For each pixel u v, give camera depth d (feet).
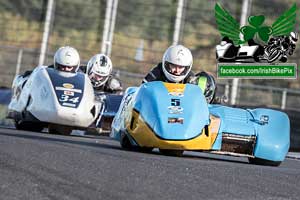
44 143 89.25
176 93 98.22
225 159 114.01
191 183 66.69
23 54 203.92
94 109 134.51
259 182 72.18
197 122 95.76
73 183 60.80
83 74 140.97
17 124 142.00
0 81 203.72
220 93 198.80
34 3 226.38
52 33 225.97
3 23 226.79
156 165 76.28
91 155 79.20
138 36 217.97
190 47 213.05
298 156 144.56
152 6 219.00
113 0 197.57
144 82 108.27
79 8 228.63
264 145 103.35
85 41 226.38
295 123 168.04
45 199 53.93
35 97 132.26
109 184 61.98
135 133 97.76
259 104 196.13
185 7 204.64
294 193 67.26
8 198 53.11
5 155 70.79
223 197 61.31
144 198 57.47
